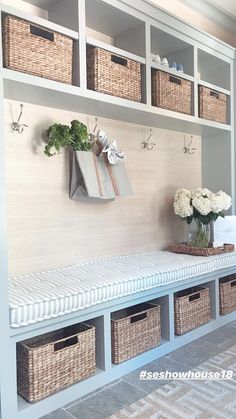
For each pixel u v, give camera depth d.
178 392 1.94
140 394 1.93
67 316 1.86
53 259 2.45
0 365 1.61
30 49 1.91
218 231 3.16
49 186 2.42
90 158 2.43
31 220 2.33
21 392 1.79
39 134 2.36
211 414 1.73
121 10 2.37
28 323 1.68
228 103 3.42
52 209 2.44
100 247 2.76
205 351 2.45
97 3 2.27
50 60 2.01
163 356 2.38
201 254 2.89
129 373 2.16
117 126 2.87
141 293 2.25
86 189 2.37
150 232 3.16
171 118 2.80
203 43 3.06
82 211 2.63
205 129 3.30
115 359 2.12
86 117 2.64
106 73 2.30
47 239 2.41
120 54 2.39
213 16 3.52
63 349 1.86
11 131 2.22
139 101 2.54
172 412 1.75
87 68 2.27
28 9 2.30
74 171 2.44
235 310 3.09
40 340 2.15
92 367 1.99
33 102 2.28
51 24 2.00
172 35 2.76
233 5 3.39
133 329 2.21
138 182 3.05
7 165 2.20
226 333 2.78
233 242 3.22
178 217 3.42
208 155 3.62
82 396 1.92
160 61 2.76
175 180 3.40
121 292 2.09
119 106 2.41
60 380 1.84
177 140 3.41
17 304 1.66
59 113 2.48
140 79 2.55
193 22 3.40
